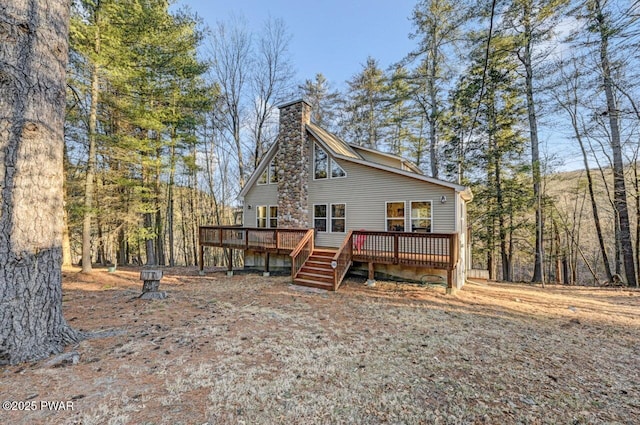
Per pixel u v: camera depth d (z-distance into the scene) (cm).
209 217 2216
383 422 256
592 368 381
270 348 408
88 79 1038
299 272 923
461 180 1589
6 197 326
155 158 1345
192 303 653
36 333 344
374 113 2170
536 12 1035
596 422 267
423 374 345
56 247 373
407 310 626
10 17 333
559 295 911
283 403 278
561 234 1658
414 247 889
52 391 276
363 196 1075
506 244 1645
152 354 371
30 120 344
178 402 271
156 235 1372
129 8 1034
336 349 412
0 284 320
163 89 1274
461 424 257
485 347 436
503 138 1445
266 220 1362
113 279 1022
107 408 255
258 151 1933
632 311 705
